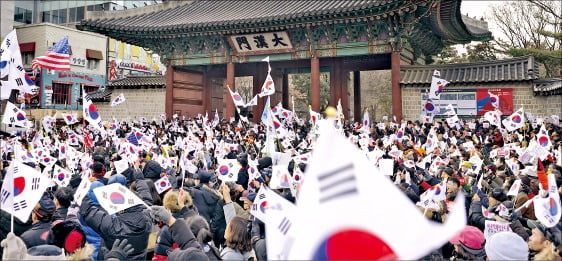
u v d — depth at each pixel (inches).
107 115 1644.9
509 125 714.2
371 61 1358.3
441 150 705.6
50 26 2148.1
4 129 1488.7
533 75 1044.5
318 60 1305.4
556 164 454.6
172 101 1486.2
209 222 345.7
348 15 1160.2
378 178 94.3
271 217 156.0
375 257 90.7
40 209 221.0
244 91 3043.8
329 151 98.5
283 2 1401.3
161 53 1503.4
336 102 1392.7
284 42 1307.8
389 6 1102.4
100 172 367.9
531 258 249.9
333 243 94.2
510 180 436.8
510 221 308.8
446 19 1246.9
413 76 1200.8
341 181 96.1
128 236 249.0
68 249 208.2
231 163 423.8
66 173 392.8
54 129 1181.7
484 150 717.9
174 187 422.0
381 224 91.4
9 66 358.3
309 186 99.3
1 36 1984.5
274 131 676.7
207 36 1386.6
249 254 245.3
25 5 2810.0
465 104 1123.3
